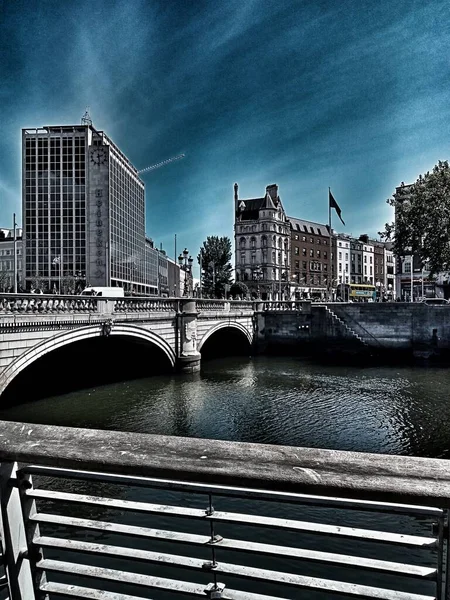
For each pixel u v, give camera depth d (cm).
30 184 7231
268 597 222
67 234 7219
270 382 2562
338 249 9950
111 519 905
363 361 3494
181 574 720
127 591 642
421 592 695
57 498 244
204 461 202
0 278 7275
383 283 11212
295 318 4000
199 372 2886
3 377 1600
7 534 237
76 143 7131
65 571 245
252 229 8688
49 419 1764
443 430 1641
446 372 2916
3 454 222
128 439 221
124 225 7875
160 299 2608
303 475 189
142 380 2602
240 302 3772
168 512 234
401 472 185
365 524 880
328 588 213
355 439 1545
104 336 2147
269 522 224
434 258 4266
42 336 1783
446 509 194
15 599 240
